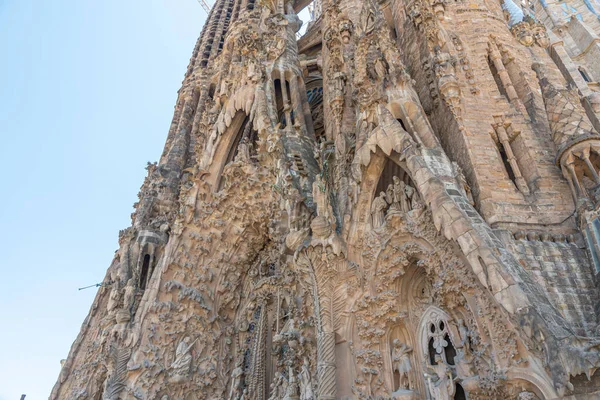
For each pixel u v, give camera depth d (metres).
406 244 13.34
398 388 12.70
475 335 10.89
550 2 34.78
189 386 20.59
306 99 28.09
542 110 15.32
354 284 14.05
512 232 12.20
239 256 23.72
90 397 22.00
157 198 31.45
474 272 10.50
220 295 23.16
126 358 20.80
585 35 30.77
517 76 16.72
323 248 14.30
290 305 17.33
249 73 26.31
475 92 15.99
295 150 22.06
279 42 29.16
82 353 25.33
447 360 12.32
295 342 15.53
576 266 11.27
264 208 22.58
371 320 13.48
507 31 18.61
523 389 9.20
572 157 12.63
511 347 9.59
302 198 17.41
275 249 22.80
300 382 15.16
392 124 14.92
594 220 11.12
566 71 26.91
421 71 19.75
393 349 13.24
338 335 13.70
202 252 23.02
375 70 17.94
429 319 13.05
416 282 13.81
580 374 8.23
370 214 15.05
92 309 27.08
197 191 24.09
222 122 26.11
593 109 18.23
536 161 13.76
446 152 16.11
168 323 21.30
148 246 28.00
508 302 9.56
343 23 25.33
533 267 11.24
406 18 22.80
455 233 11.17
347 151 18.19
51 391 23.80
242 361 21.61
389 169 15.48
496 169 13.88
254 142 25.94
